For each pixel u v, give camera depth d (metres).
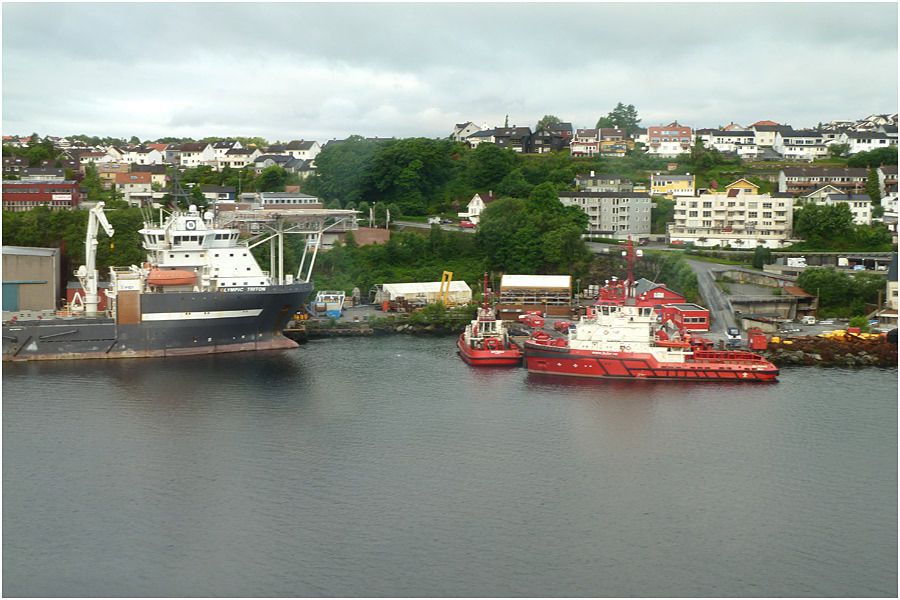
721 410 90.88
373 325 134.38
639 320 102.75
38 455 78.62
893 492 71.94
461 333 132.50
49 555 61.84
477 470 75.56
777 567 60.78
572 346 104.38
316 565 60.47
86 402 93.38
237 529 65.31
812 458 78.38
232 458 77.94
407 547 62.81
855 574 60.06
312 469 75.69
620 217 192.50
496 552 62.25
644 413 90.00
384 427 85.81
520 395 96.19
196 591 57.47
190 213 119.12
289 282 122.44
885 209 195.00
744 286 145.38
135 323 112.62
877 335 115.00
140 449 80.06
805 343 112.25
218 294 113.94
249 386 99.62
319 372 106.12
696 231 188.25
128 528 65.56
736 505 69.50
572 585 58.34
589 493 71.31
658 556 61.94
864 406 92.19
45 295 129.62
